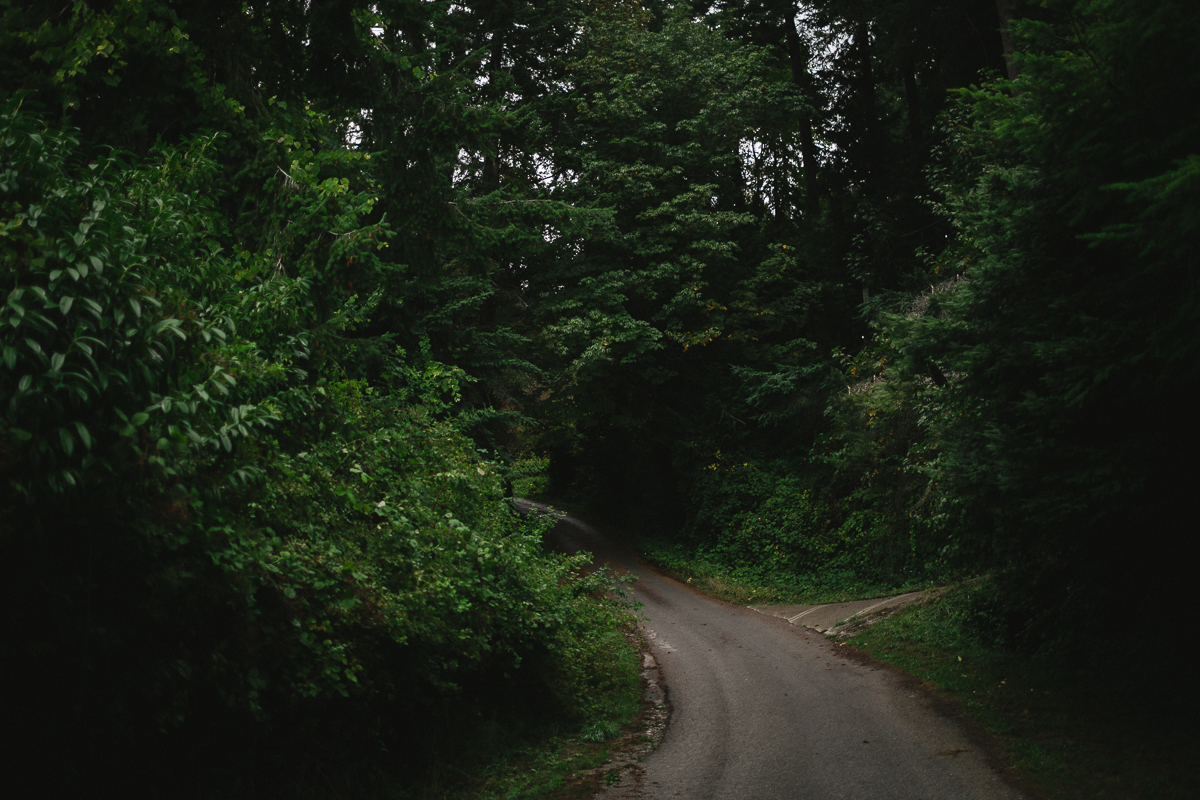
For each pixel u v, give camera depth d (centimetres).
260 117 838
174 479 394
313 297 766
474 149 977
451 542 803
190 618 442
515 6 2256
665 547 2683
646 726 986
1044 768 734
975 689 1039
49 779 396
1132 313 784
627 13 2680
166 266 418
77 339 321
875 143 2823
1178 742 763
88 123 712
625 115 2403
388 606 614
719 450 2641
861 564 2003
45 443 313
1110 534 904
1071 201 801
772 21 3011
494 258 1858
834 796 697
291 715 564
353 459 759
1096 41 660
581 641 1167
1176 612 926
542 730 924
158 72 732
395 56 914
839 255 2680
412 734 732
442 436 963
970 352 934
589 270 2441
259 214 775
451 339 1622
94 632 389
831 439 2209
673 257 2517
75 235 337
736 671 1295
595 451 3122
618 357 2486
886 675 1190
